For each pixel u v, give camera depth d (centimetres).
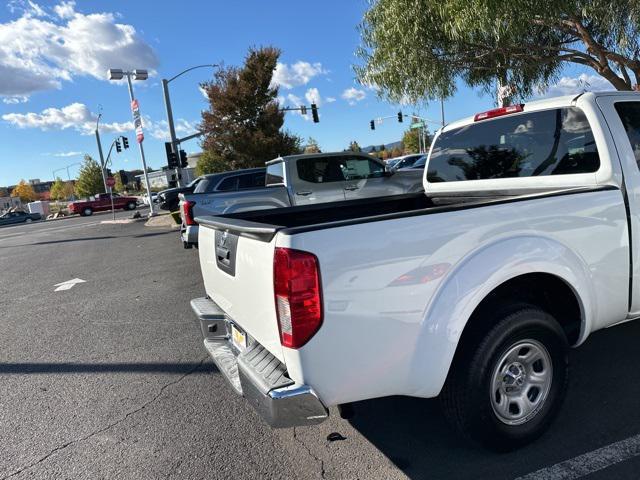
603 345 393
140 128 2531
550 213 271
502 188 372
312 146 5338
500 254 250
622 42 722
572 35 920
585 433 282
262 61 2616
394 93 954
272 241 223
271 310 229
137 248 1334
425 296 235
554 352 272
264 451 296
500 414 262
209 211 902
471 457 271
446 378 255
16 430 347
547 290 297
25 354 509
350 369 225
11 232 3003
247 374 237
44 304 741
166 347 493
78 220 3700
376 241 224
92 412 366
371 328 225
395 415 323
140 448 311
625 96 324
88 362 470
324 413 221
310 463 280
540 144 340
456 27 753
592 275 288
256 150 2622
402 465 270
